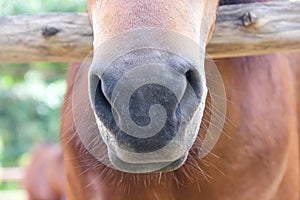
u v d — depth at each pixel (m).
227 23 1.63
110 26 1.18
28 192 4.12
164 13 1.19
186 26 1.22
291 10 1.63
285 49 1.64
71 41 1.68
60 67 5.01
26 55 1.71
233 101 1.64
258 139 1.67
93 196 1.66
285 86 1.78
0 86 5.73
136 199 1.61
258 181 1.69
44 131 6.04
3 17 1.71
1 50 1.70
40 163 4.14
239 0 1.69
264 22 1.62
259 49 1.64
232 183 1.65
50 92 6.00
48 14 1.71
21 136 6.20
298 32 1.63
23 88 6.00
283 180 1.79
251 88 1.68
